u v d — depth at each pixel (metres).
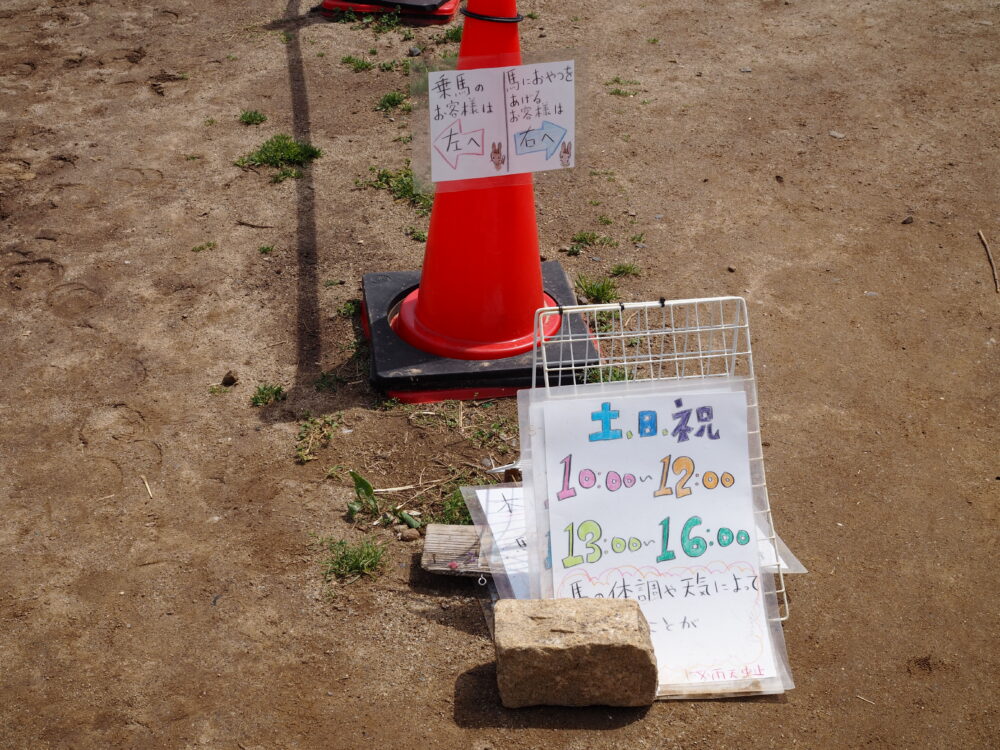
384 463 2.36
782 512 2.27
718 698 1.95
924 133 3.55
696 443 2.02
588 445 2.00
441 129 2.28
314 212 3.15
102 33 4.46
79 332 2.72
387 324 2.61
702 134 3.57
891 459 2.38
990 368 2.61
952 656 2.02
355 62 4.10
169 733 1.92
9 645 2.04
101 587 2.14
